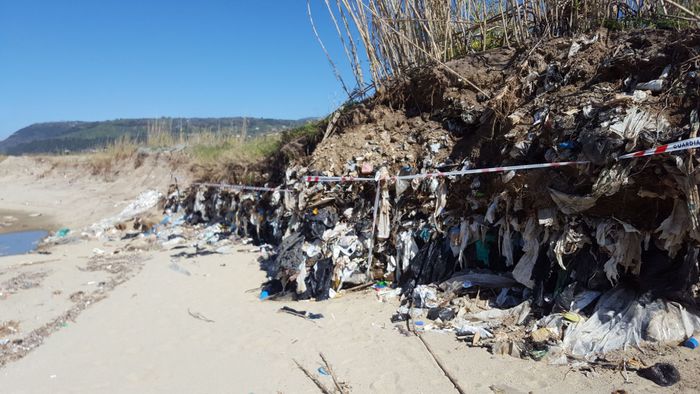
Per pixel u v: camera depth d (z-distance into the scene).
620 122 4.98
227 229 13.08
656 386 3.91
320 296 7.07
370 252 7.19
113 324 6.94
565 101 6.03
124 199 20.70
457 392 4.23
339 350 5.34
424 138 7.86
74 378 5.37
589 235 5.18
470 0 8.88
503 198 5.90
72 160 27.89
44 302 8.32
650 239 4.95
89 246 13.42
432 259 6.61
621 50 6.38
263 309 6.96
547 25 7.71
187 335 6.29
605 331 4.63
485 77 7.75
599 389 3.98
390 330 5.64
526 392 4.10
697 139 4.14
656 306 4.60
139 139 26.55
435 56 8.55
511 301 5.59
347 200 8.16
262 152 14.14
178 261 10.45
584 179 5.15
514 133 6.20
